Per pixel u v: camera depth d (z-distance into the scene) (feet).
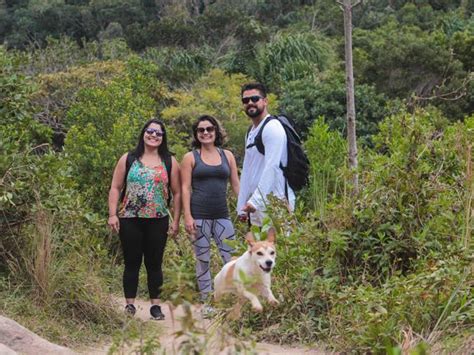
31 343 16.39
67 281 21.01
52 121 74.54
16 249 22.03
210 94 77.46
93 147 36.29
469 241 20.67
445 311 16.98
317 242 21.68
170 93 82.17
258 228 20.07
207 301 21.12
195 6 175.63
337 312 18.86
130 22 174.29
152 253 22.62
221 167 23.31
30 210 22.35
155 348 14.53
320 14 161.27
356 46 116.78
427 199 21.98
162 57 108.06
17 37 169.48
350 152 27.09
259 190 22.44
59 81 76.79
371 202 21.83
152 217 22.50
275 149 22.49
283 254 21.07
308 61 104.37
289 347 18.90
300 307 19.93
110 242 30.35
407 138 23.12
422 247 20.99
